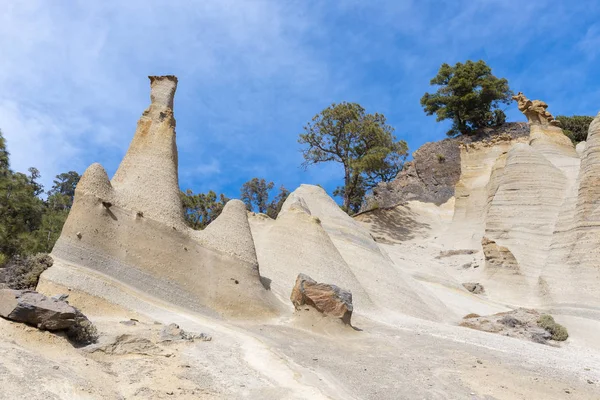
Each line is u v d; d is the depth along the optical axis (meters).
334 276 25.08
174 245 19.50
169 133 22.42
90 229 18.09
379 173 64.31
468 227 46.06
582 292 25.36
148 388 9.68
